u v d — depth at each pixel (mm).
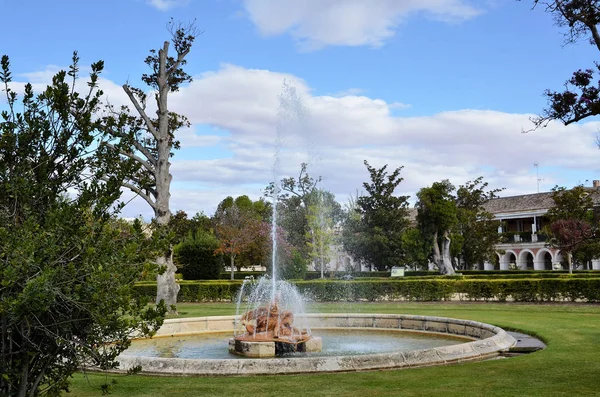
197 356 11312
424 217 38781
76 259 5004
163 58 20734
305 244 44281
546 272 38625
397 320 15320
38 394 5602
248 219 46406
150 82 21438
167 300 20469
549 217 36688
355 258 48688
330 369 8727
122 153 5727
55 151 5398
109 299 4773
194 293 27375
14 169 5219
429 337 13789
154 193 20781
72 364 5504
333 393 7305
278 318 11734
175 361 8875
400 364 9070
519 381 7867
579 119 9055
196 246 35000
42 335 5215
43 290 4473
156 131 20688
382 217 46969
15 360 5117
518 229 60094
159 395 7371
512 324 14688
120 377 8602
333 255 47000
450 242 41594
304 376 8438
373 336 14086
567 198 35781
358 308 21828
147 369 8828
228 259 46844
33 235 4691
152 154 22047
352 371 8773
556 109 9102
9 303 4336
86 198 5082
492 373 8445
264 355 11062
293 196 45250
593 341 11500
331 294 25219
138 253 5164
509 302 22234
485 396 7012
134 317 5219
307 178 44375
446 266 38250
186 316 19953
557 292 21609
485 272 42875
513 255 57844
